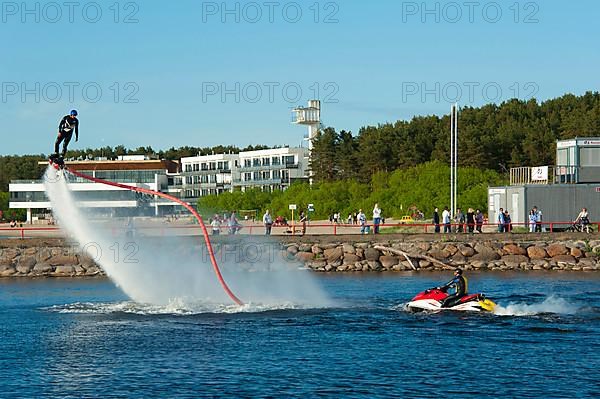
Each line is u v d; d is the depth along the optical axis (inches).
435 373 1737.2
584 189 4441.4
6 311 2625.5
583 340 2036.2
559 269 3858.3
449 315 2417.6
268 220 4224.9
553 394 1583.4
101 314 2536.9
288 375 1738.4
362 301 2733.8
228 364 1841.8
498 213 4475.9
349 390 1621.6
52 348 2030.0
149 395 1608.0
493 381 1672.0
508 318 2348.7
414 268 3838.6
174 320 2405.3
